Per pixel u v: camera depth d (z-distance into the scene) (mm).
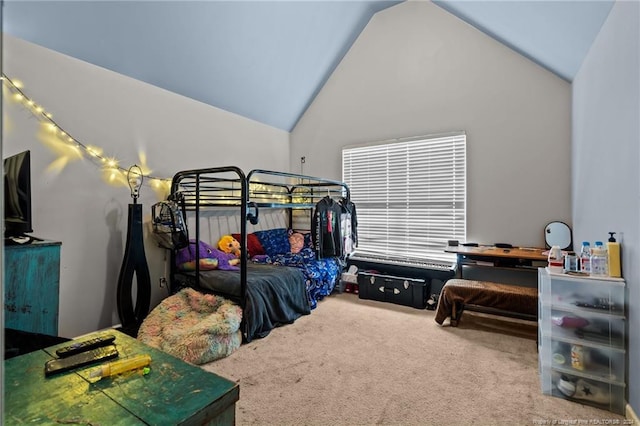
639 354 1680
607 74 2100
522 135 3471
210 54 3447
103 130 2998
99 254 2979
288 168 5270
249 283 2930
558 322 2031
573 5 2100
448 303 3084
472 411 1846
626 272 1839
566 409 1866
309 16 3770
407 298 3746
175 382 979
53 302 2062
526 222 3461
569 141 3234
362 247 4574
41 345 1753
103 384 959
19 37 2477
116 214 3102
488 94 3656
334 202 4086
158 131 3457
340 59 4734
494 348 2639
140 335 2623
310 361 2426
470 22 3613
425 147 4059
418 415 1813
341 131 4766
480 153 3703
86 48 2768
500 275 3545
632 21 1726
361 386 2090
